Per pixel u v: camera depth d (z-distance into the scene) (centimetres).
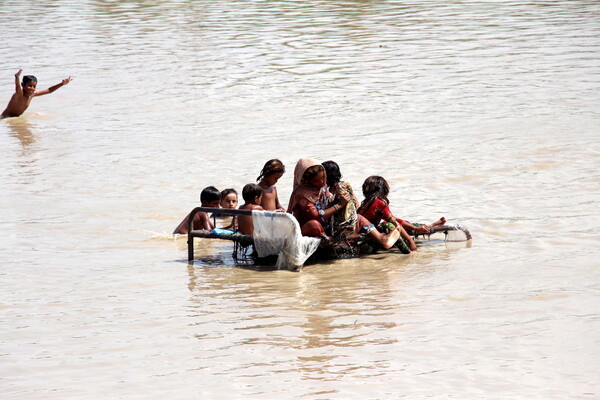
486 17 12650
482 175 4888
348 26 11919
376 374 2403
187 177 5025
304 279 3375
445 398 2244
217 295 3167
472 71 8469
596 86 7562
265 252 3569
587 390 2273
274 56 9519
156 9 14400
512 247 3697
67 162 5466
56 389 2353
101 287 3275
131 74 8612
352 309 2969
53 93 7800
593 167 4972
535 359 2483
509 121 6291
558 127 6028
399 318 2861
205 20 12838
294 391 2305
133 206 4469
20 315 2967
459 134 5922
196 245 3928
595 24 11600
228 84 8025
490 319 2823
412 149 5541
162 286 3291
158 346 2658
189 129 6328
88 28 12181
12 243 3869
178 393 2311
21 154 5716
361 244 3747
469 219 4119
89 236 3991
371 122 6400
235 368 2472
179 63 9188
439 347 2591
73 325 2861
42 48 10394
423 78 8162
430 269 3450
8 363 2544
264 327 2803
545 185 4653
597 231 3856
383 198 3809
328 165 3778
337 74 8444
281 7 14300
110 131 6353
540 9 13462
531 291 3102
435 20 12438
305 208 3641
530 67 8588
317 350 2592
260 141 5891
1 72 8875
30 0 16200
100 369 2489
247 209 3731
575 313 2856
